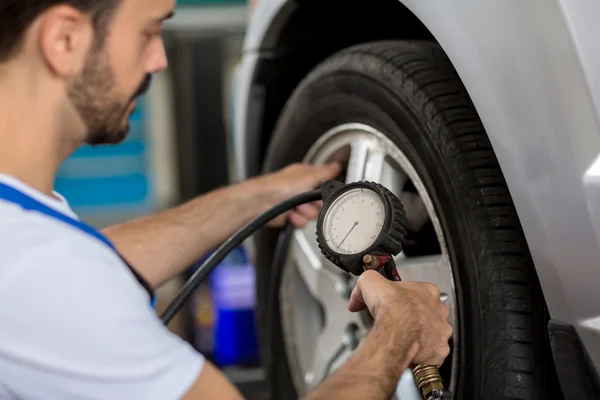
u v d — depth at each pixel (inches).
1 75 33.3
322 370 59.6
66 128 35.4
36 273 29.9
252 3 70.8
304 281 64.9
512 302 41.1
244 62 72.2
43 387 30.3
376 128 52.0
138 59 36.0
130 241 52.8
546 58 36.2
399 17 62.5
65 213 34.2
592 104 34.8
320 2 62.3
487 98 39.3
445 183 44.3
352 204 42.2
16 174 33.7
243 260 123.5
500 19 38.2
